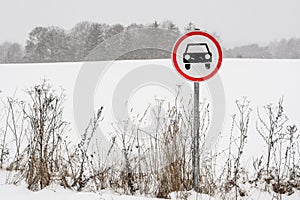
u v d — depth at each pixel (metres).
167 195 3.84
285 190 4.24
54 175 3.82
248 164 5.65
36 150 3.98
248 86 14.55
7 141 6.60
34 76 16.75
